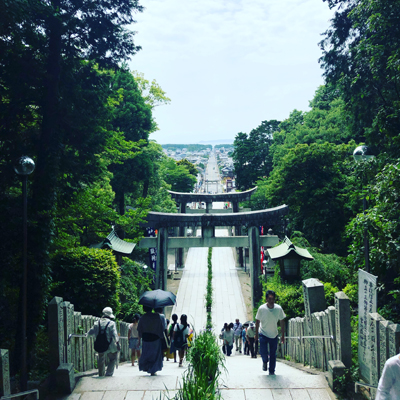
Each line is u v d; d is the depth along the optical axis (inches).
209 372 245.6
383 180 364.5
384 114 534.0
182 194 1739.7
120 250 638.5
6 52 432.5
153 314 318.0
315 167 1037.8
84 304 527.8
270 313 298.2
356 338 333.7
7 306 479.5
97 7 505.4
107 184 919.0
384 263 378.0
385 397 130.2
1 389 187.9
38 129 495.8
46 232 446.9
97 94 535.5
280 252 633.0
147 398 245.4
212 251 2023.9
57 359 267.6
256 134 2495.1
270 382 263.1
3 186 453.1
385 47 564.1
